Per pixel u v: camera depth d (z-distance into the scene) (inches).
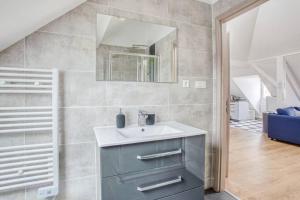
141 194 47.4
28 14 43.9
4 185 49.8
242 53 181.8
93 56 61.1
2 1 35.8
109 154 43.8
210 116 83.2
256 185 84.5
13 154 50.2
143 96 69.1
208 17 82.3
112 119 64.1
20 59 52.7
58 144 56.5
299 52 153.9
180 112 76.3
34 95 54.5
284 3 114.4
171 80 74.0
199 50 80.1
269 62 186.2
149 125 65.9
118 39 64.8
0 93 51.3
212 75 83.5
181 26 75.9
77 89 59.2
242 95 287.0
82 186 60.2
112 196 44.4
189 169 53.9
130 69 66.7
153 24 70.2
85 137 60.4
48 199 56.2
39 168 53.3
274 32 141.5
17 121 52.1
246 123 244.7
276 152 130.1
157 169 49.3
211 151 83.4
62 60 57.2
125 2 65.6
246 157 120.1
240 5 68.2
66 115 58.0
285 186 83.4
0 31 42.9
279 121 155.9
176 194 52.1
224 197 75.2
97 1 61.6
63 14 56.8
